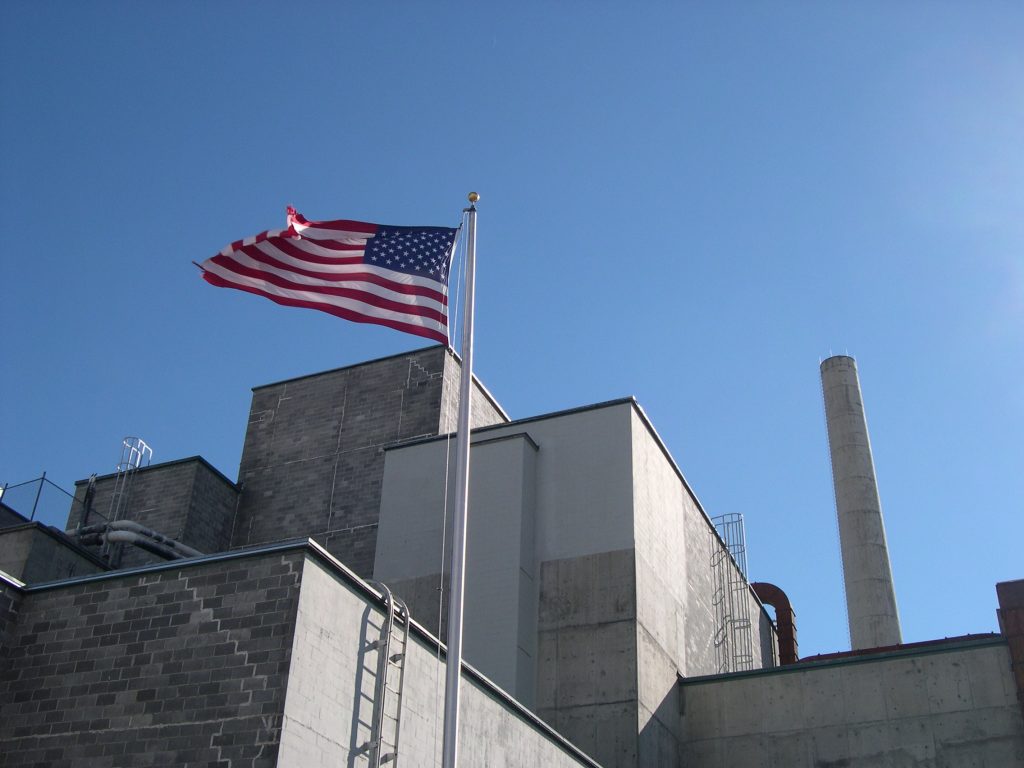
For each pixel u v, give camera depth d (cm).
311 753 1666
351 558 4006
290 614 1717
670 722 3231
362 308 2055
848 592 5522
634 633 3128
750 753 3188
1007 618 3048
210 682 1703
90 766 1694
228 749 1630
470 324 1897
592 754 2988
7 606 1883
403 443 3691
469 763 2097
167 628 1788
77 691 1778
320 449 4359
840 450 5941
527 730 2364
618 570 3238
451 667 1608
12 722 1784
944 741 2983
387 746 1842
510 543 3309
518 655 3116
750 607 4519
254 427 4550
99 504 4284
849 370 6209
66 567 3003
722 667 3881
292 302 2059
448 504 3481
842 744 3092
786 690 3244
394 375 4403
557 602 3250
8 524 3344
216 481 4312
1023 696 2927
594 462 3441
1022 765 2881
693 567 3825
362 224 2144
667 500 3694
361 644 1853
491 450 3512
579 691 3091
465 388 1834
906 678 3108
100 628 1833
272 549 1794
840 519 5744
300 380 4597
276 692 1650
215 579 1806
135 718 1716
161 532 4094
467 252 2000
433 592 3325
